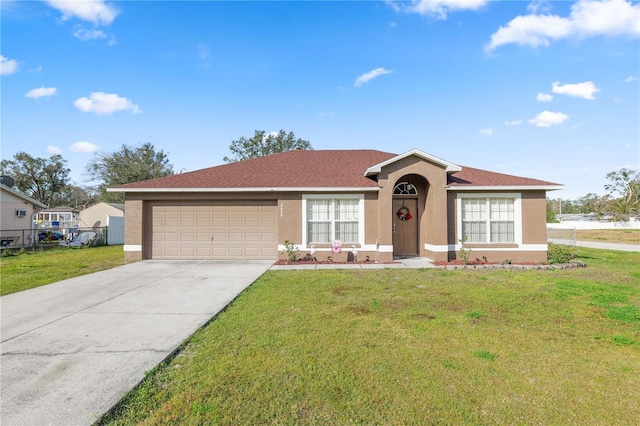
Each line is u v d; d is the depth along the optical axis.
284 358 4.20
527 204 12.63
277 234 13.52
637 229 39.69
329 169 15.05
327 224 13.16
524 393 3.43
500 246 12.55
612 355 4.36
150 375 3.79
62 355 4.36
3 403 3.22
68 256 15.95
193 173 14.84
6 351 4.51
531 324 5.53
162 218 13.79
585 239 29.55
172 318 5.95
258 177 14.15
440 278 9.49
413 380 3.67
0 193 21.11
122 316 6.09
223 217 13.70
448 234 12.62
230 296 7.52
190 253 13.72
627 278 9.59
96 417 2.99
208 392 3.42
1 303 7.08
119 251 18.42
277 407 3.16
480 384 3.60
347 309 6.36
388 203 12.62
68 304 6.97
